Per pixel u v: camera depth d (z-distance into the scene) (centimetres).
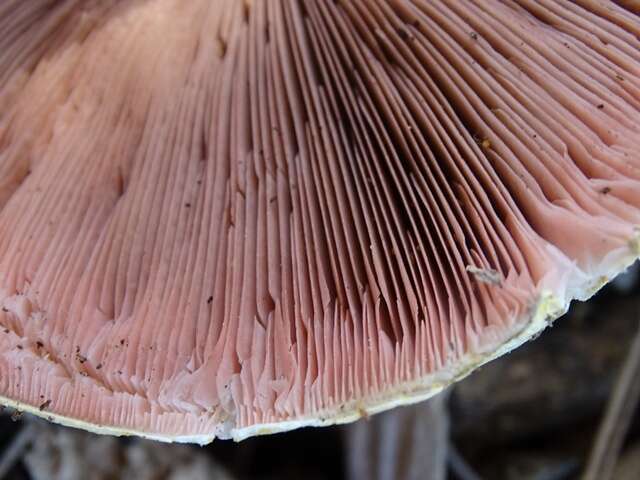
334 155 11
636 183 10
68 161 12
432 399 17
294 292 11
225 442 21
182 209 12
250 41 12
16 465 20
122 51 12
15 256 12
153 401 12
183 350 12
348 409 11
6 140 13
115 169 12
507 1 11
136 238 12
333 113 12
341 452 21
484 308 10
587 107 11
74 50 12
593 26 11
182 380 11
